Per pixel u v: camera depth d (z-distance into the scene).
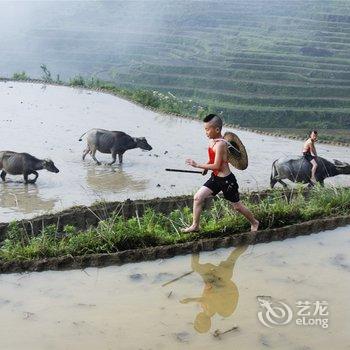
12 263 6.46
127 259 6.68
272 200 9.42
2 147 15.14
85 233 7.44
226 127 20.33
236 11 102.75
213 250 7.02
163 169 13.55
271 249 7.06
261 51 78.00
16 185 11.91
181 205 9.58
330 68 68.94
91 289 5.96
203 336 4.96
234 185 7.09
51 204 10.57
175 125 20.30
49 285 6.06
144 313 5.39
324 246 7.18
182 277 6.25
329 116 55.16
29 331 5.06
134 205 9.27
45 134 17.14
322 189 9.45
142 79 71.06
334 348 4.77
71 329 5.09
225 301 5.64
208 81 65.81
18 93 25.67
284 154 16.05
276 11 100.44
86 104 23.72
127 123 20.05
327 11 97.31
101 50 92.94
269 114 55.50
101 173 13.00
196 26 99.06
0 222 9.30
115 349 4.75
